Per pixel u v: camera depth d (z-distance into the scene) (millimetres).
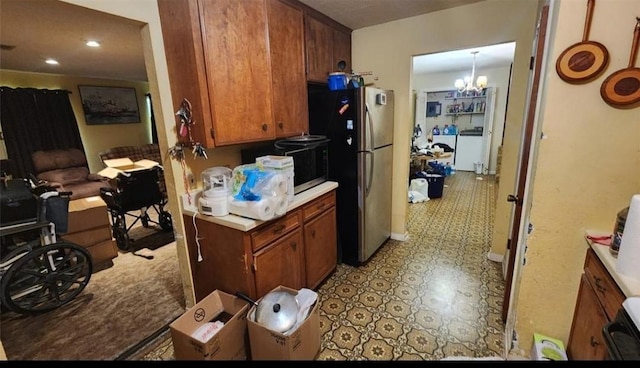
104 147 5562
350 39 2979
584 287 1297
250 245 1676
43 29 2383
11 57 3424
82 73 4812
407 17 2658
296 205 1954
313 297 1701
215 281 1856
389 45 2811
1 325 1994
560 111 1255
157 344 1794
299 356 1498
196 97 1637
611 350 820
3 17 2041
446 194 5020
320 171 2404
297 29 2244
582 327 1277
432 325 1902
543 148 1312
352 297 2223
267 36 1953
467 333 1823
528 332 1524
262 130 2004
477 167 6754
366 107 2383
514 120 2414
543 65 1386
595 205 1272
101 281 2535
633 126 1158
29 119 4520
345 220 2652
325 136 2510
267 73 1990
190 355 1454
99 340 1843
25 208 2080
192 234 1882
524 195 1612
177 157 1823
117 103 5668
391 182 3070
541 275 1437
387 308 2084
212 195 1736
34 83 4617
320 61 2553
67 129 4926
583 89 1203
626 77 1123
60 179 4191
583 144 1243
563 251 1370
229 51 1723
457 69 6109
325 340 1796
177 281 2518
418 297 2197
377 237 2873
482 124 6852
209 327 1600
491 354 1659
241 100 1832
